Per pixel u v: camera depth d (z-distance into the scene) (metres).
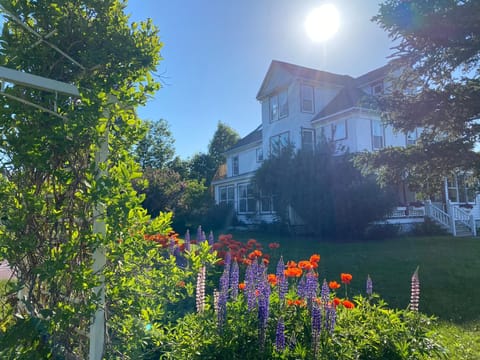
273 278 3.52
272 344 2.61
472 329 4.09
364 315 3.19
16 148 2.24
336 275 7.06
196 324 2.87
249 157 23.98
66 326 2.19
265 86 21.12
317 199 13.55
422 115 8.88
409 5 8.54
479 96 8.04
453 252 10.17
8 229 2.20
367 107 16.06
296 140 18.67
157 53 2.74
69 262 2.19
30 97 2.33
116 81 2.54
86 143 2.25
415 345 2.94
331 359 2.52
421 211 16.47
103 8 2.56
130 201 2.18
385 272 7.32
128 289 2.47
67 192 2.40
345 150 15.02
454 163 8.73
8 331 2.14
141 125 2.63
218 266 5.35
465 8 7.85
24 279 2.32
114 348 2.39
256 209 19.97
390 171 9.62
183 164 40.25
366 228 13.47
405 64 9.25
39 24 2.49
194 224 20.86
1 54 2.38
